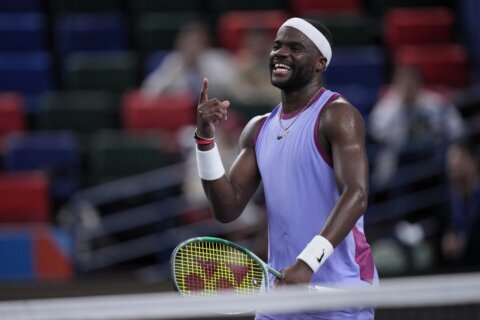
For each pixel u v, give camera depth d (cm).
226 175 1323
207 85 1272
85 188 2859
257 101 3011
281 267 1279
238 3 3675
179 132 3039
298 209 1254
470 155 2512
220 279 1256
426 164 2756
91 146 2991
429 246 2617
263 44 3156
